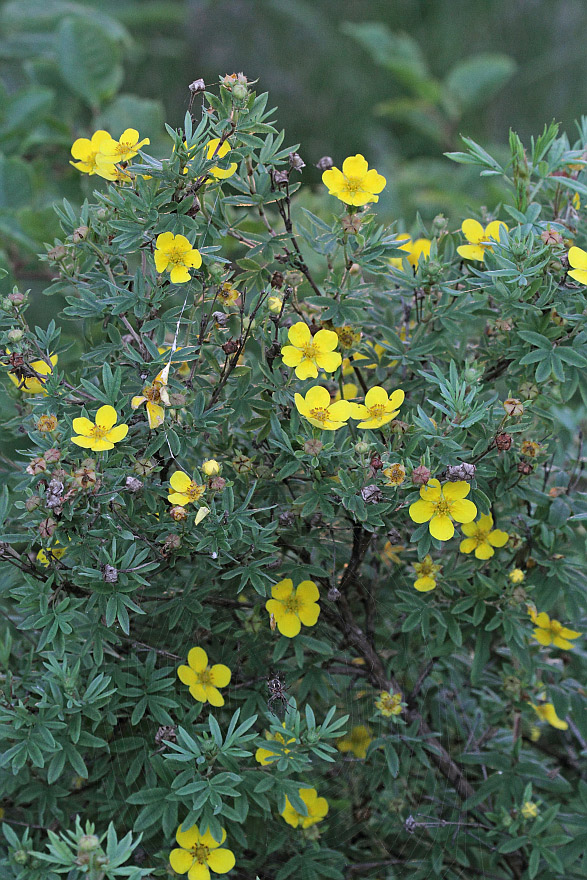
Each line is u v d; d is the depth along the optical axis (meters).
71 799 0.78
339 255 0.82
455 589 0.79
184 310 0.73
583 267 0.72
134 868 0.66
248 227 1.00
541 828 0.78
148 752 0.74
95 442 0.69
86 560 0.71
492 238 0.76
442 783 0.83
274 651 0.74
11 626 0.82
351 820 0.81
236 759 0.72
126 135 0.73
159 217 0.71
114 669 0.74
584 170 0.80
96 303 0.73
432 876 0.81
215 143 0.72
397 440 0.72
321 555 0.77
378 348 0.81
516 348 0.76
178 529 0.71
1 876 0.71
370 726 0.79
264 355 0.74
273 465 0.76
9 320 0.74
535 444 0.76
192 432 0.73
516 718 0.83
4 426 0.77
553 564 0.79
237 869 0.78
